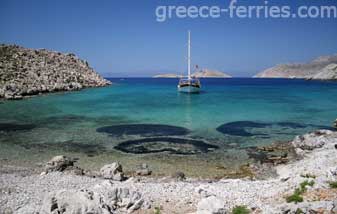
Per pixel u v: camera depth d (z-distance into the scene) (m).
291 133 43.75
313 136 36.28
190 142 38.31
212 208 15.96
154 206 18.03
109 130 45.88
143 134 42.97
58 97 95.88
